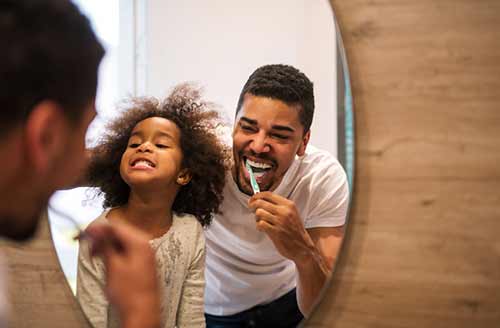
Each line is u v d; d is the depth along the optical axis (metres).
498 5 0.54
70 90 0.39
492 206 0.54
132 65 0.72
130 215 0.71
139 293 0.60
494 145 0.54
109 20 0.70
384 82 0.56
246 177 0.70
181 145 0.73
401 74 0.56
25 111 0.37
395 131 0.56
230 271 0.70
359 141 0.57
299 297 0.63
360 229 0.57
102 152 0.70
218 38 0.73
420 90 0.56
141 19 0.72
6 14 0.36
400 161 0.56
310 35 0.64
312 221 0.63
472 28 0.54
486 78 0.54
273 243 0.66
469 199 0.55
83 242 0.67
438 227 0.56
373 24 0.56
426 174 0.56
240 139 0.71
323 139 0.64
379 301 0.57
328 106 0.63
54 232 0.68
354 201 0.57
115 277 0.62
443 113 0.55
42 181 0.41
